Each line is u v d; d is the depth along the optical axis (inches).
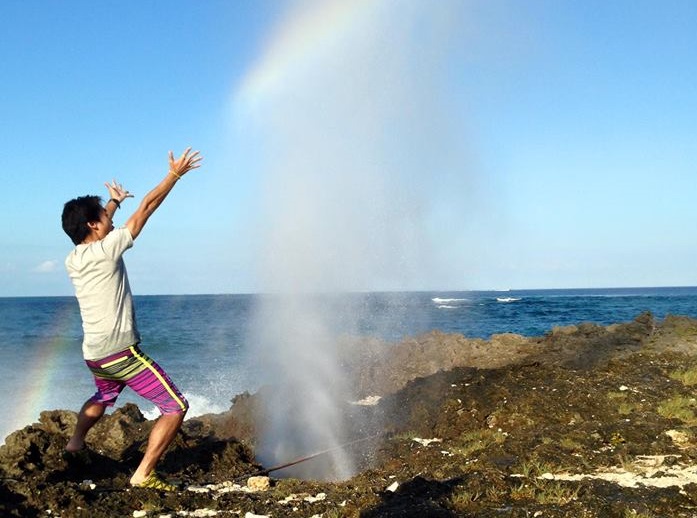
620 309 2182.6
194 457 278.2
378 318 617.9
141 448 284.8
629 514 181.0
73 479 231.1
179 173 213.6
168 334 1302.9
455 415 320.5
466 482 216.4
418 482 219.0
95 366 217.8
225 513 206.7
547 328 1382.9
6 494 207.5
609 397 321.7
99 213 219.0
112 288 211.6
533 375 371.9
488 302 3115.2
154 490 222.8
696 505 191.2
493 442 274.5
